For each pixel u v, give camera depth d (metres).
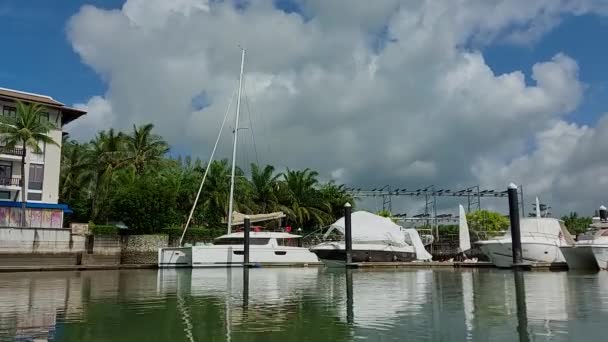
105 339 10.38
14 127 39.66
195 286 22.28
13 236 37.97
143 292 19.53
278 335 10.79
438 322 12.20
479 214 74.94
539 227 37.00
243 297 17.77
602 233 34.03
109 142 51.41
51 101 45.22
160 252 36.88
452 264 39.28
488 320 12.43
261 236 38.44
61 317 13.12
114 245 43.00
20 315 13.45
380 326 11.73
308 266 39.41
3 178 41.47
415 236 44.41
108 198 49.47
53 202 43.38
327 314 13.59
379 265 37.91
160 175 50.88
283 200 59.03
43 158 43.41
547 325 11.67
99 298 17.44
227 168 53.19
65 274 31.53
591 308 14.31
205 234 47.12
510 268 36.62
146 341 10.21
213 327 11.67
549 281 24.19
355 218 41.78
